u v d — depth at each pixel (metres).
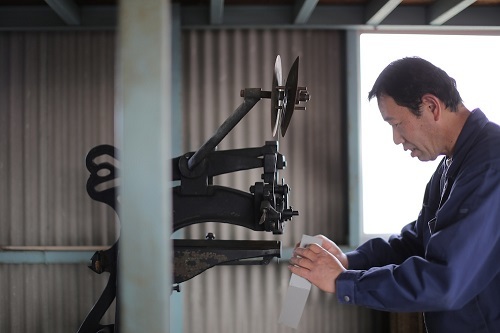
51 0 3.29
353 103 3.91
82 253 3.83
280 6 3.85
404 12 3.89
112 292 2.21
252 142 3.96
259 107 3.95
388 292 1.50
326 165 3.98
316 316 3.96
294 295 1.67
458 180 1.55
